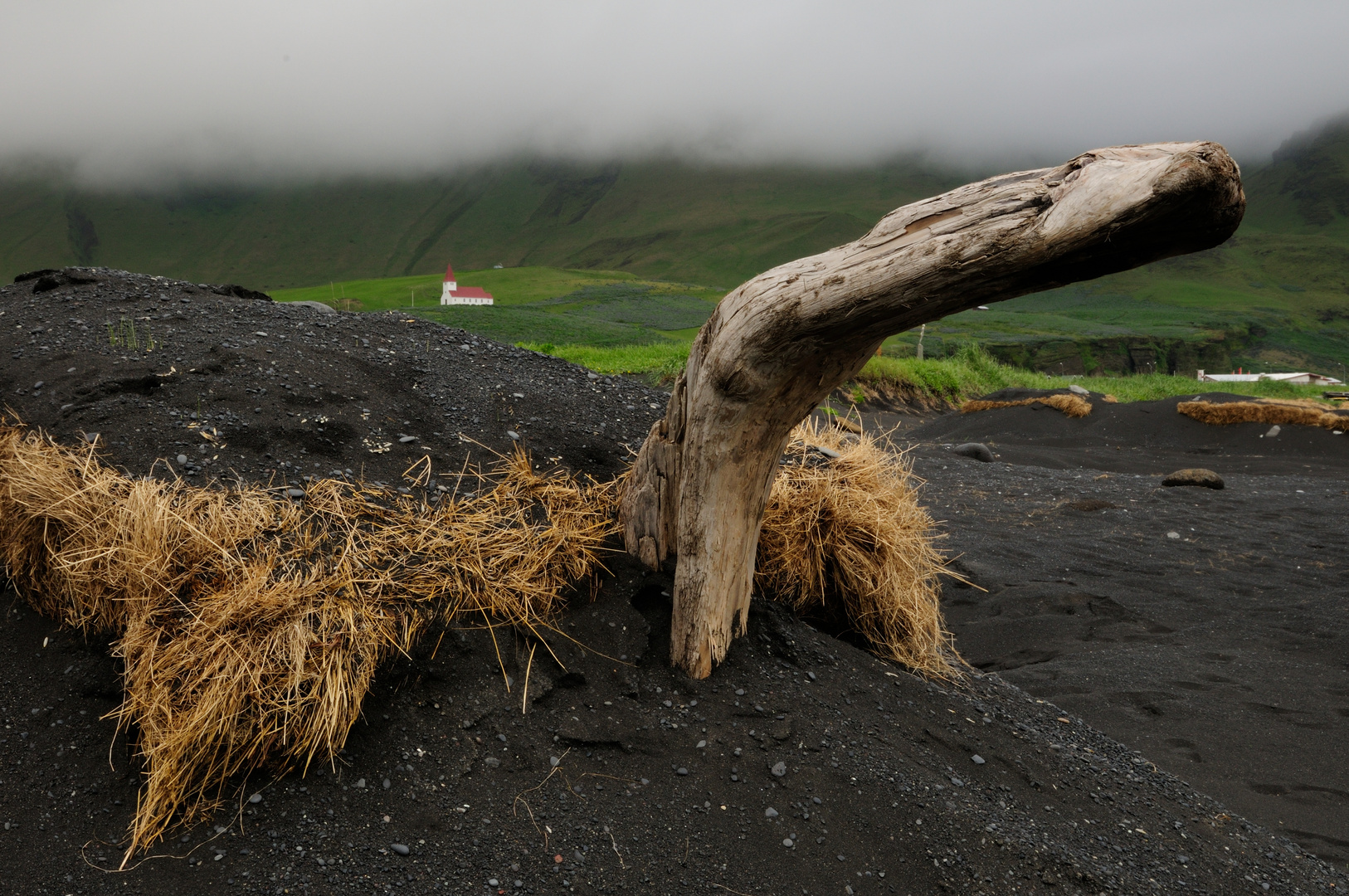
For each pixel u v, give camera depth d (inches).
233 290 222.4
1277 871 110.0
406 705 106.1
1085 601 226.7
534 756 103.7
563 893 88.4
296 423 148.4
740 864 93.6
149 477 123.1
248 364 165.5
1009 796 112.3
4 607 128.7
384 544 120.7
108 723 107.8
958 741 122.0
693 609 117.2
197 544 111.7
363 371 177.6
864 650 150.1
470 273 4254.4
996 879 95.0
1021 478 390.9
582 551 126.6
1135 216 66.7
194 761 95.8
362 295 3432.6
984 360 1054.4
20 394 153.3
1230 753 150.8
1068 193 71.8
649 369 780.0
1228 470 466.3
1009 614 222.4
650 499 126.8
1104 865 100.9
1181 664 190.1
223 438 140.4
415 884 87.7
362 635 105.0
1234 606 225.5
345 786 97.7
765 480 117.0
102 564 113.5
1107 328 3934.5
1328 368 5054.1
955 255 79.0
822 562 147.3
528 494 139.6
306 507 126.0
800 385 104.1
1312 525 300.4
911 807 102.7
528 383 195.2
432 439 156.0
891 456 192.4
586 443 165.2
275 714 98.3
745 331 96.9
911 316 88.1
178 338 175.8
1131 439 565.6
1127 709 168.9
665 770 104.7
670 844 95.0
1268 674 184.2
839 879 93.0
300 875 87.8
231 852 90.5
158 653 101.4
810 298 90.6
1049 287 80.0
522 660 113.3
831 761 108.2
